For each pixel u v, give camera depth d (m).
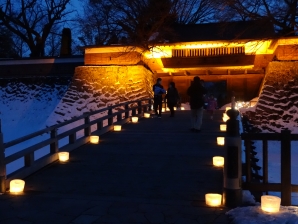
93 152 11.49
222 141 12.20
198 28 30.88
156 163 10.00
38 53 41.12
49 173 9.16
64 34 37.00
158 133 14.77
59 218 5.89
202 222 5.64
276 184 6.38
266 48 26.41
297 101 22.28
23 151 8.64
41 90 31.36
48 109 29.88
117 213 6.11
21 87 32.06
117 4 32.53
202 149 11.62
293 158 14.92
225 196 6.42
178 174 8.88
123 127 16.75
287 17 22.16
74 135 11.96
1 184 7.55
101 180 8.49
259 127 22.03
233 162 6.36
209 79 30.70
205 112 22.38
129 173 9.06
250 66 26.94
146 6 31.22
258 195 7.79
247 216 5.57
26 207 6.50
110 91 26.67
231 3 22.84
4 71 33.06
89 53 28.14
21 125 28.89
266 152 6.45
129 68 26.89
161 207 6.43
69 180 8.52
